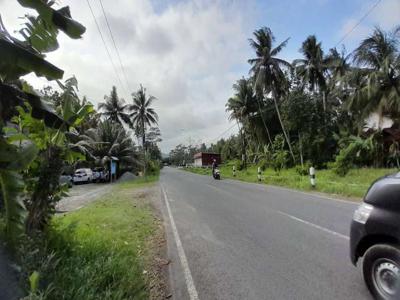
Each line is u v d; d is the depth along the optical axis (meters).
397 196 3.58
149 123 47.94
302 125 35.12
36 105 4.20
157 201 13.41
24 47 3.60
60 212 9.43
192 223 8.59
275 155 37.28
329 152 34.38
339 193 13.66
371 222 3.71
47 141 4.86
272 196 13.90
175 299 4.04
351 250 4.02
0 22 3.39
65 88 5.09
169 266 5.23
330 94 39.81
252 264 5.20
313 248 5.93
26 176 4.69
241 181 25.14
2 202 3.80
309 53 36.44
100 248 5.00
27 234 4.10
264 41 34.69
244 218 9.02
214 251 5.98
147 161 42.62
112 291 3.65
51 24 3.64
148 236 7.02
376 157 26.27
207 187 19.77
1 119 3.62
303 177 21.47
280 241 6.49
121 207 10.84
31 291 2.76
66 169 5.58
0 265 3.12
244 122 47.53
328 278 4.50
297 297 3.97
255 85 35.59
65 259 4.11
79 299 3.23
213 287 4.36
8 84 3.82
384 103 25.12
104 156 32.34
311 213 9.34
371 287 3.74
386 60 23.98
